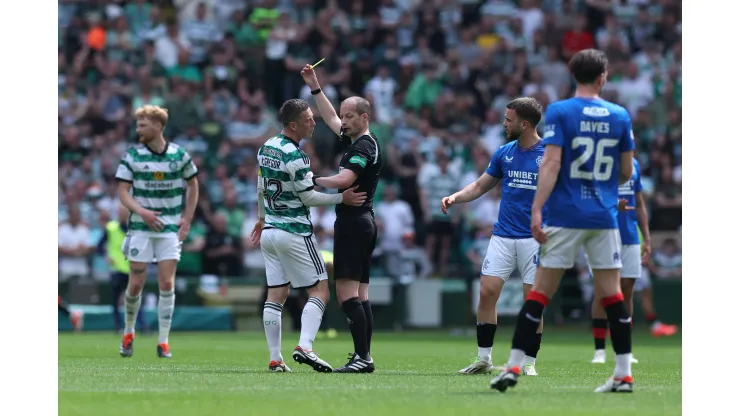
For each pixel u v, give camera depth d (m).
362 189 31.00
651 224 83.88
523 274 31.81
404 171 81.75
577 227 24.39
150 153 39.78
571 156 24.47
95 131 82.50
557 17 94.38
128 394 24.64
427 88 87.31
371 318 31.80
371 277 72.69
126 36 87.38
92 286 68.31
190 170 40.41
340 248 30.95
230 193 75.88
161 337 40.56
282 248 31.05
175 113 82.31
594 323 40.66
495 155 32.66
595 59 24.92
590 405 22.61
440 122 85.44
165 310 40.44
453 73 88.50
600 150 24.58
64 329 66.50
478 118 87.56
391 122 85.06
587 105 24.66
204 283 69.62
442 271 78.38
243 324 70.12
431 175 80.56
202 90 84.69
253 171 79.31
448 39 92.81
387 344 56.12
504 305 72.06
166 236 40.12
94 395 24.45
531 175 31.69
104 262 73.19
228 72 86.88
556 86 90.56
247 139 82.31
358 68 87.88
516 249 31.78
